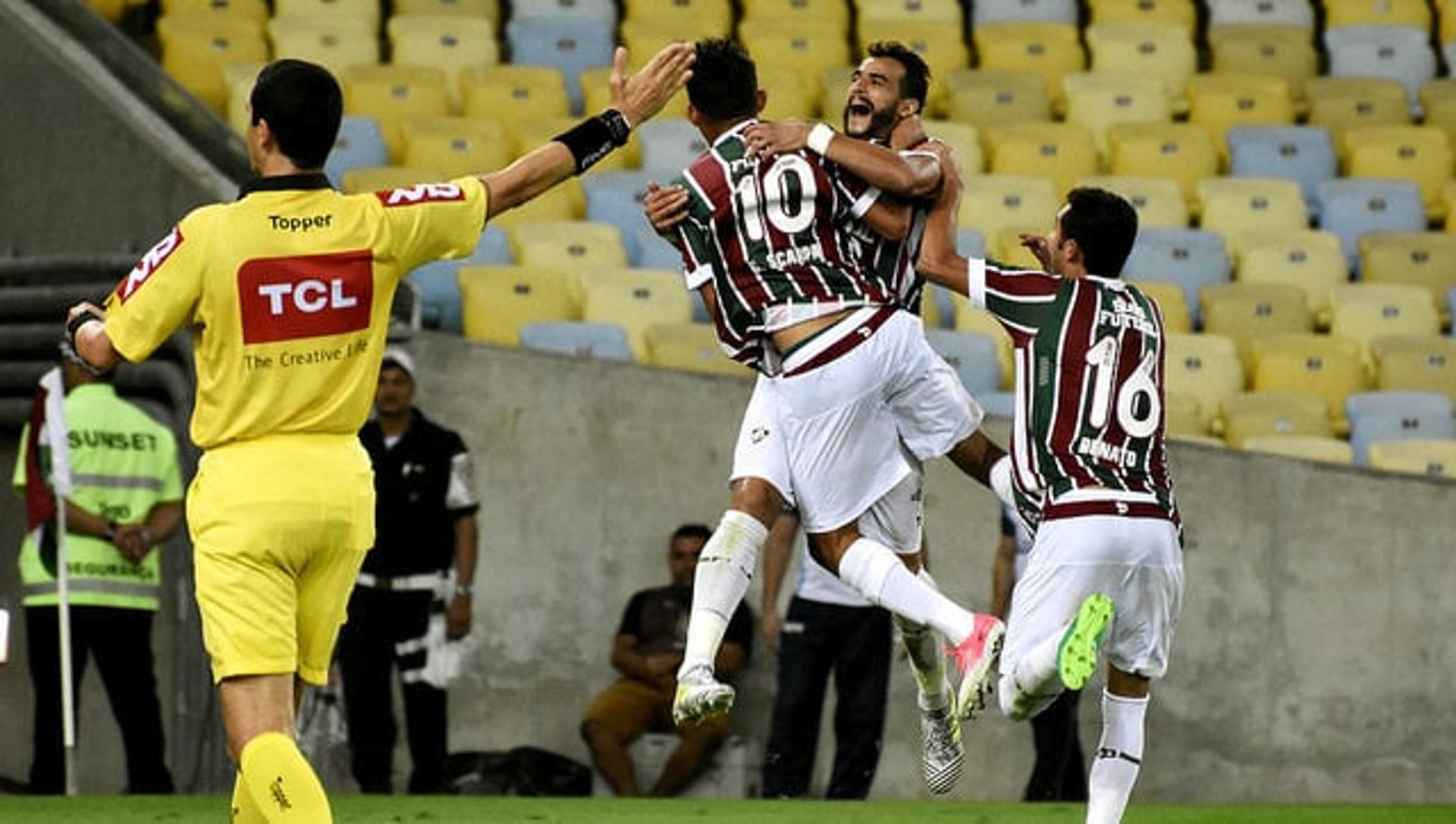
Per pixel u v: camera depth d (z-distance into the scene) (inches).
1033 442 1075.9
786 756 1736.0
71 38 2134.6
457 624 1802.4
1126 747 1098.7
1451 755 1926.7
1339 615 1935.3
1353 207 2438.5
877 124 1106.7
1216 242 2331.4
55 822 1369.3
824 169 1078.4
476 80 2471.7
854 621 1718.8
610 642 1929.1
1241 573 1934.1
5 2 2105.1
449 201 901.2
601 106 2454.5
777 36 2581.2
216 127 2140.7
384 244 891.4
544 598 1932.8
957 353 2108.8
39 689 1753.2
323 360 887.1
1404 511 1931.6
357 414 897.5
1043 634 1071.6
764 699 1889.8
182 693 1914.4
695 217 1088.2
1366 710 1931.6
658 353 2073.1
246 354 881.5
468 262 2223.2
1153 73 2657.5
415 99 2448.3
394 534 1781.5
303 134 888.3
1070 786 1818.4
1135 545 1065.5
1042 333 1072.8
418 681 1793.8
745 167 1082.7
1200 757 1927.9
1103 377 1070.4
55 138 2069.4
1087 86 2586.1
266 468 882.1
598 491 1937.7
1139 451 1074.7
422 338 1940.2
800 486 1097.4
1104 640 1034.7
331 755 1845.5
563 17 2618.1
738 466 1110.4
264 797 862.5
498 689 1923.0
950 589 1916.8
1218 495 1935.3
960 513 1916.8
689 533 1873.8
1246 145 2513.5
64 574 1721.2
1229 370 2175.2
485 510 1936.5
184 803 1530.5
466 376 1941.4
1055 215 2333.9
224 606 879.1
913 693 1916.8
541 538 1936.5
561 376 1941.4
